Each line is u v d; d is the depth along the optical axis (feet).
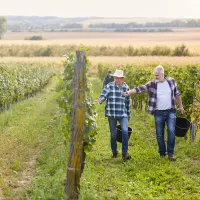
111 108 68.74
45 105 145.69
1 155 69.15
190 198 49.52
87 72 54.19
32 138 83.92
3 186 53.01
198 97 81.25
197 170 61.36
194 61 297.74
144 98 131.95
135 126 103.09
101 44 554.46
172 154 67.92
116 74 68.23
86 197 47.55
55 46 562.25
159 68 67.97
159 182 55.93
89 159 67.05
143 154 71.82
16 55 556.92
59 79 59.31
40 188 51.11
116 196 49.65
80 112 46.21
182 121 75.66
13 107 139.33
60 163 61.82
